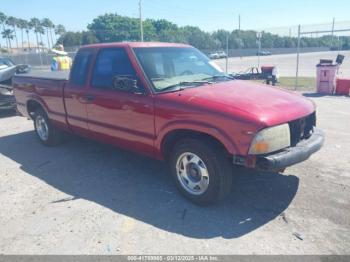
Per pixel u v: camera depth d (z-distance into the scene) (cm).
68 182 482
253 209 389
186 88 423
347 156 546
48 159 582
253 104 367
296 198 410
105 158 576
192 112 373
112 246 328
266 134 341
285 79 1823
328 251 310
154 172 510
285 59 4553
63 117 573
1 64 1044
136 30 8450
